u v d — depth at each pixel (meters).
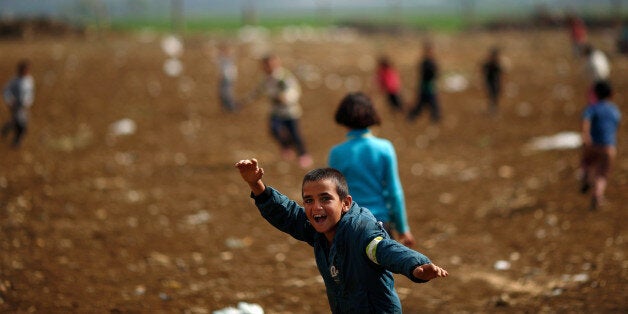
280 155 49.81
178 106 69.31
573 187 34.59
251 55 95.88
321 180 12.68
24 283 23.53
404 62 96.12
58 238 29.20
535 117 61.97
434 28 164.25
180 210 34.75
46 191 37.62
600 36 137.00
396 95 64.75
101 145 53.19
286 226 13.63
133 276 24.97
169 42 101.88
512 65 93.69
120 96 72.38
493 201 34.91
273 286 24.20
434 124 62.41
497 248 27.84
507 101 71.31
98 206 35.00
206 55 94.38
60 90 73.62
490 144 52.00
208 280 24.77
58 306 21.72
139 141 54.94
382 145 17.55
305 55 97.38
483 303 22.19
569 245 26.83
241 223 32.59
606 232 27.58
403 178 42.34
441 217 33.12
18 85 49.31
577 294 21.83
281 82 45.47
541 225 29.72
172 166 45.81
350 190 17.34
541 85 79.00
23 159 46.72
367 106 17.67
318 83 80.50
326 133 59.28
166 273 25.39
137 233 30.53
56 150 50.75
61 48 99.25
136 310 21.61
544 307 21.20
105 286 23.78
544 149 47.00
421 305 22.23
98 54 92.88
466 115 65.81
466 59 100.00
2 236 28.75
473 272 25.20
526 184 37.22
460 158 47.81
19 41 111.88
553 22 154.38
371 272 12.55
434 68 62.09
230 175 43.06
